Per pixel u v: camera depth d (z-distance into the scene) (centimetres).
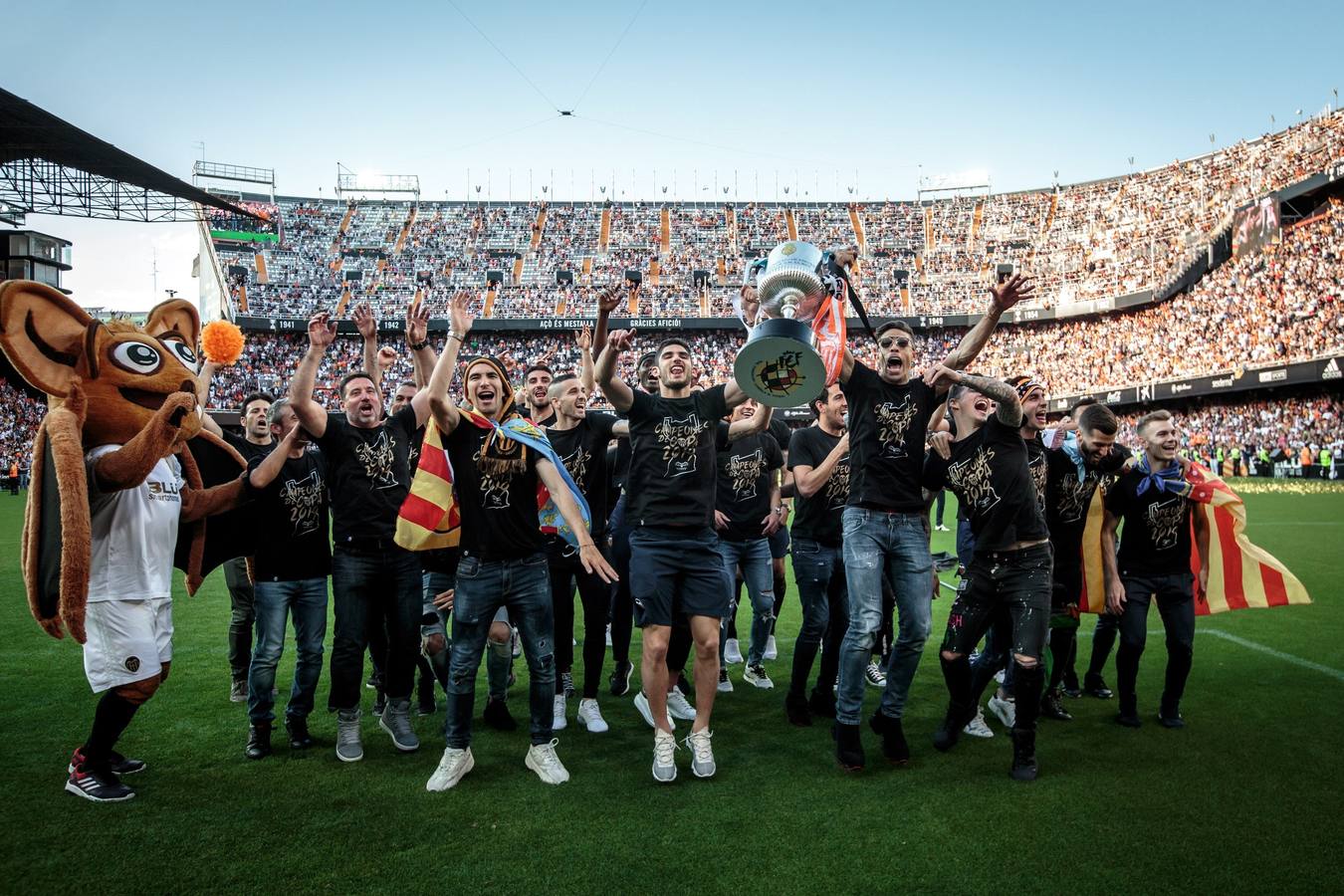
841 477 521
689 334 4428
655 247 4869
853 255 464
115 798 394
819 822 368
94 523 395
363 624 457
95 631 392
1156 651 681
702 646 430
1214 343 3431
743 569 605
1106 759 445
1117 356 3994
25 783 414
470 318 436
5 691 575
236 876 321
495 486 418
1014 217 4856
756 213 5116
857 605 438
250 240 4541
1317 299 2900
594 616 528
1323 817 369
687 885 313
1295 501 2081
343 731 452
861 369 461
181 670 647
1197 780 414
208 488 471
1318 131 3434
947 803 388
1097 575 521
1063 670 520
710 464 447
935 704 555
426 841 350
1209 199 4016
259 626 457
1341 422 2905
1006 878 318
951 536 1494
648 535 434
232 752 464
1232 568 549
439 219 4944
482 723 521
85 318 403
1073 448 514
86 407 396
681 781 419
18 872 324
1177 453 508
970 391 477
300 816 376
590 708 513
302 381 436
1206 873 321
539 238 4888
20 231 3381
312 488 470
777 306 440
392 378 3953
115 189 2897
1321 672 610
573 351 4250
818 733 497
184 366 436
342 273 4553
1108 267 4250
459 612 416
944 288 4547
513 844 347
